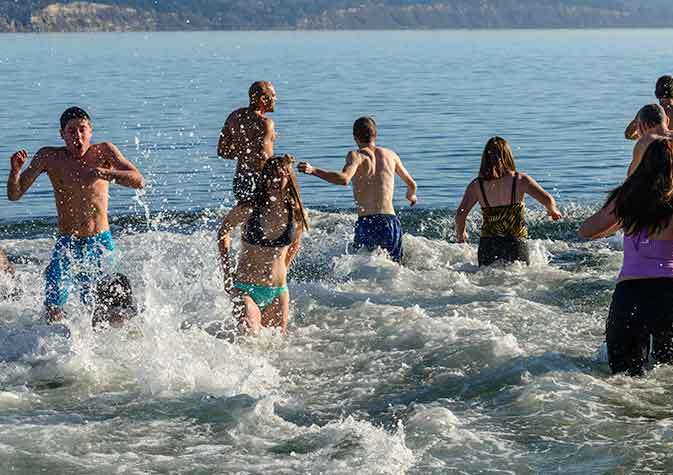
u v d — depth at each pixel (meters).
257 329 13.07
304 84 70.31
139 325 12.95
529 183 17.23
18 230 22.28
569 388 10.59
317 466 8.67
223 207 24.84
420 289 15.98
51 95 57.53
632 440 9.16
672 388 10.67
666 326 11.04
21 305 14.80
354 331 13.37
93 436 9.50
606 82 71.88
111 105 51.22
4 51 141.75
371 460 8.76
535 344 12.57
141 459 8.92
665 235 11.14
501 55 133.62
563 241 20.66
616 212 11.30
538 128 42.25
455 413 10.08
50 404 10.51
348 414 10.25
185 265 17.44
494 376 11.11
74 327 12.92
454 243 20.67
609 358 11.32
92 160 14.04
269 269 13.32
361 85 69.44
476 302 14.87
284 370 11.80
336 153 34.16
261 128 18.62
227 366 11.73
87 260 13.91
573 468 8.60
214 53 142.88
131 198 26.17
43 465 8.75
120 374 11.44
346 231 21.36
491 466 8.68
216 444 9.30
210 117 45.56
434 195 26.91
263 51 154.88
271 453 9.05
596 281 16.23
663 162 11.03
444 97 58.44
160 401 10.46
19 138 37.19
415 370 11.56
